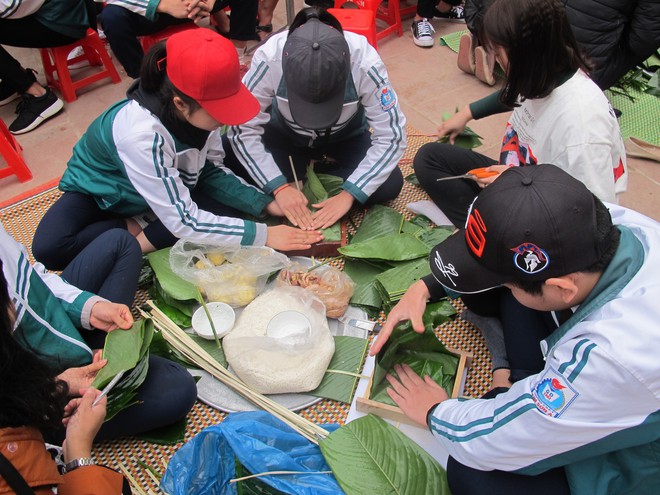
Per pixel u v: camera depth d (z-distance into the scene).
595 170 1.55
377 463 1.34
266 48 1.87
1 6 2.57
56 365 1.35
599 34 2.46
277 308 1.70
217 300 1.76
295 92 1.70
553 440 1.05
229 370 1.65
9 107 3.09
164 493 1.41
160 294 1.82
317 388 1.60
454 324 1.83
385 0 3.83
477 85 3.13
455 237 1.26
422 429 1.49
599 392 0.96
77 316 1.49
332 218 1.98
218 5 3.15
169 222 1.76
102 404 1.25
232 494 1.35
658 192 2.49
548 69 1.49
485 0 2.78
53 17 2.75
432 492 1.33
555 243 0.97
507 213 1.00
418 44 3.46
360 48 1.86
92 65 3.37
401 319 1.48
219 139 2.06
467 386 1.67
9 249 1.34
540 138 1.65
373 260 1.89
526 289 1.06
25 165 2.55
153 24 2.92
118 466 1.48
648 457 1.08
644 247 1.05
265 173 2.01
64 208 1.88
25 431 0.88
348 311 1.81
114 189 1.85
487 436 1.13
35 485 0.87
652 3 2.33
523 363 1.52
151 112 1.66
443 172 2.07
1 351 0.84
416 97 3.05
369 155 2.03
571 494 1.18
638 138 2.72
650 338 0.92
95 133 1.76
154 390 1.46
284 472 1.29
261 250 1.83
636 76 3.08
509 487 1.21
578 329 1.02
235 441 1.28
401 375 1.53
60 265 1.89
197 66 1.51
